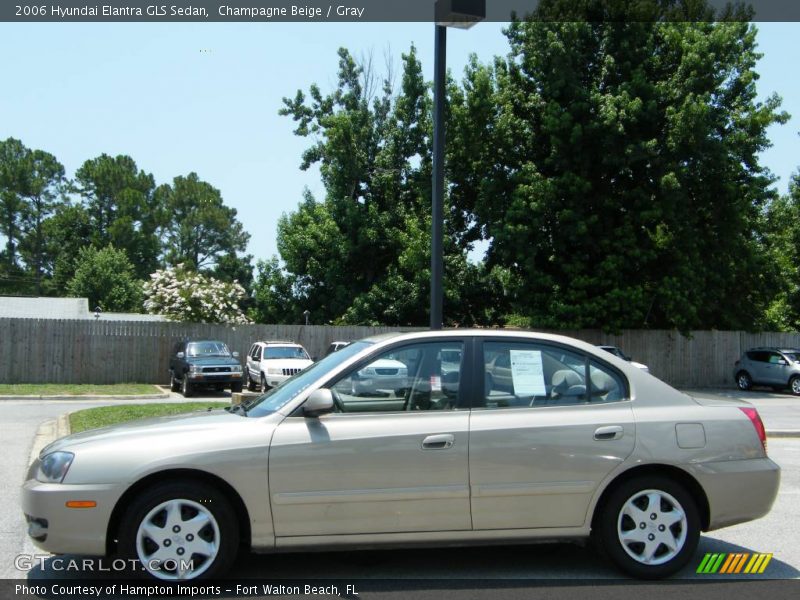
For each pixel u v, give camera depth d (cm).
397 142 3562
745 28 3073
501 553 656
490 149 3119
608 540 582
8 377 2614
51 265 8256
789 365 2870
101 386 2500
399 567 614
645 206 2870
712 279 3088
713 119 2936
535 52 2961
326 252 3628
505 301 3381
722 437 601
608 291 2902
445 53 1118
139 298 6888
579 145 2848
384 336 624
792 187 3975
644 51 2939
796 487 959
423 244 3262
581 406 598
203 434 554
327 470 552
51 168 8375
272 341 2816
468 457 566
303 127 3788
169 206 8981
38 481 548
